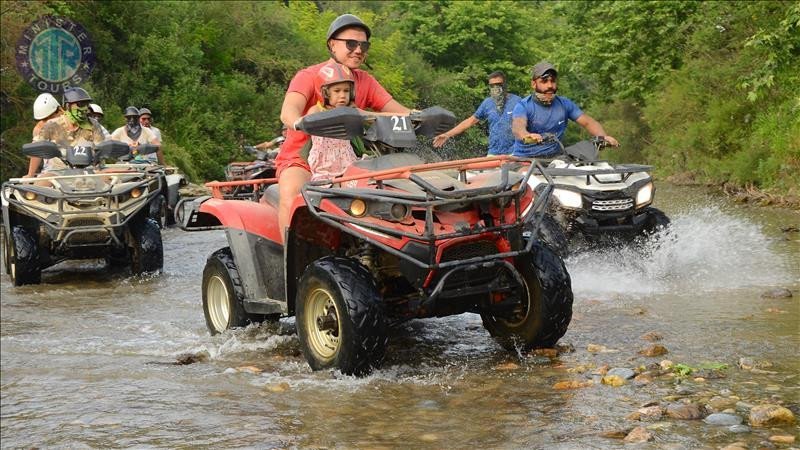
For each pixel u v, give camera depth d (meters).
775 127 15.23
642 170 8.95
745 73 17.47
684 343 5.65
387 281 5.64
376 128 5.61
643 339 5.82
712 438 3.88
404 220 5.13
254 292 6.45
